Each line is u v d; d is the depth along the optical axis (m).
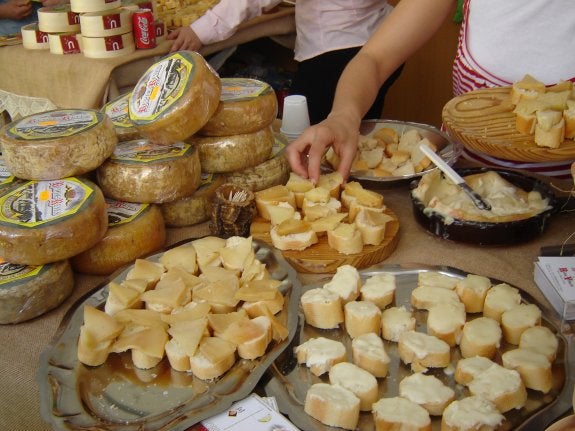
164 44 2.07
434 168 1.03
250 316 0.74
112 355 0.71
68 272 0.84
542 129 0.92
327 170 1.10
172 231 1.00
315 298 0.73
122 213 0.91
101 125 0.90
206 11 2.15
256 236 0.93
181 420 0.59
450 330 0.69
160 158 0.92
